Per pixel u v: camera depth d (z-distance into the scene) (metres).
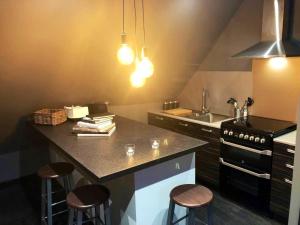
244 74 3.38
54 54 2.59
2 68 2.44
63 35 2.45
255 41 3.22
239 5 3.33
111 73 3.23
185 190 1.96
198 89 4.09
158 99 4.36
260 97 3.24
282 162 2.48
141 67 2.09
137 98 4.06
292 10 2.62
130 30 2.76
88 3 2.28
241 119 3.18
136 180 1.92
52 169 2.38
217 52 3.71
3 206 3.07
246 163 2.83
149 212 2.04
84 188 2.02
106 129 2.58
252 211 2.81
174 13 2.83
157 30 2.94
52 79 2.88
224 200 3.05
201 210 2.84
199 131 3.38
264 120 3.09
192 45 3.48
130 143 2.26
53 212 2.87
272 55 2.44
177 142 2.25
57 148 2.25
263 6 2.78
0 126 3.12
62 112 3.07
